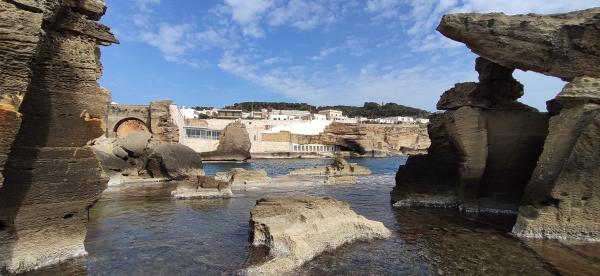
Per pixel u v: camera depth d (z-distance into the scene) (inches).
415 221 757.9
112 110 3021.7
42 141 436.5
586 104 629.9
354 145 4611.2
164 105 3093.0
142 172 1558.8
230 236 627.5
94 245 560.1
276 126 4729.3
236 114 5915.4
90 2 461.7
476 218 789.2
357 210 893.2
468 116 885.8
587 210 601.3
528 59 778.2
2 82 331.3
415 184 1015.6
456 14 846.5
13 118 334.3
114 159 1569.9
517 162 874.8
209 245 572.1
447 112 968.9
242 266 477.1
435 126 1024.2
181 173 1545.3
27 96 414.3
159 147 1569.9
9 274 413.1
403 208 922.7
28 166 426.0
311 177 1694.1
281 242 527.2
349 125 4665.4
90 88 473.7
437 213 849.5
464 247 566.3
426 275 451.5
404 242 594.9
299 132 4820.4
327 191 1251.8
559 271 459.2
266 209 611.5
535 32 759.7
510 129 876.6
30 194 430.6
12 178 413.1
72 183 467.5
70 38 453.1
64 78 448.8
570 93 654.5
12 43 336.5
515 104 916.0
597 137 591.2
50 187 447.5
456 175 978.1
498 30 797.2
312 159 3922.2
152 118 3048.7
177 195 1047.6
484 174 894.4
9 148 335.0
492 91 917.2
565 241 591.5
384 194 1187.3
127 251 535.8
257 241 569.0
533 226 626.8
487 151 876.0
